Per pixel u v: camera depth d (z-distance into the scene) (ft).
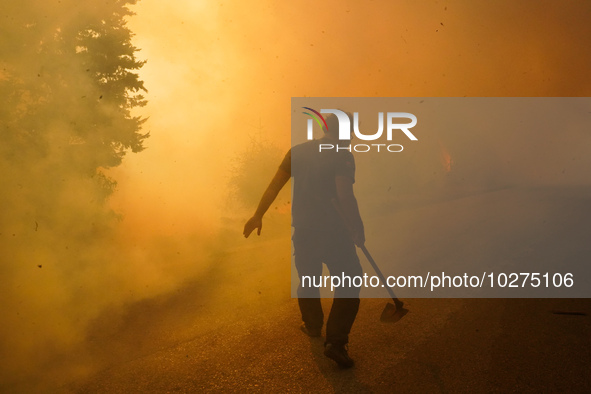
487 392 8.31
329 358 10.43
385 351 10.55
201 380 9.93
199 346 12.02
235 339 12.30
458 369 9.26
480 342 10.51
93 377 10.61
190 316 15.10
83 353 12.29
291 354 10.87
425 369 9.43
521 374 8.79
